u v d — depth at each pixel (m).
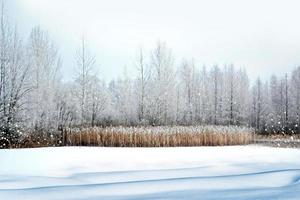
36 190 5.43
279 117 33.56
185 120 33.97
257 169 9.15
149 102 28.73
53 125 22.38
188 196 4.89
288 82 40.34
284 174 6.89
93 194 5.11
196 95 37.12
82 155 12.34
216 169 9.12
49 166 9.77
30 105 21.19
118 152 13.63
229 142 18.75
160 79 29.33
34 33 24.92
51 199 4.82
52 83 24.44
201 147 16.86
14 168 9.32
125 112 32.84
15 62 20.55
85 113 26.23
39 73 23.83
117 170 9.21
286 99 36.91
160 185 5.81
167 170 8.88
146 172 8.52
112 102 38.50
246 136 19.48
